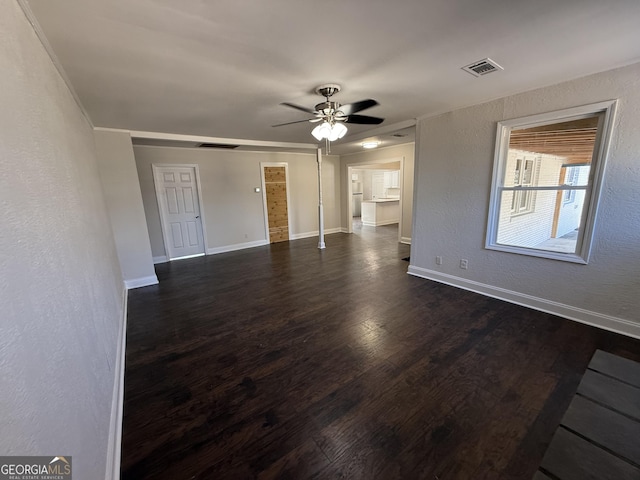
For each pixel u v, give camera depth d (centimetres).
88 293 152
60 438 83
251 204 673
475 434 156
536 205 308
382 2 141
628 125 229
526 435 154
